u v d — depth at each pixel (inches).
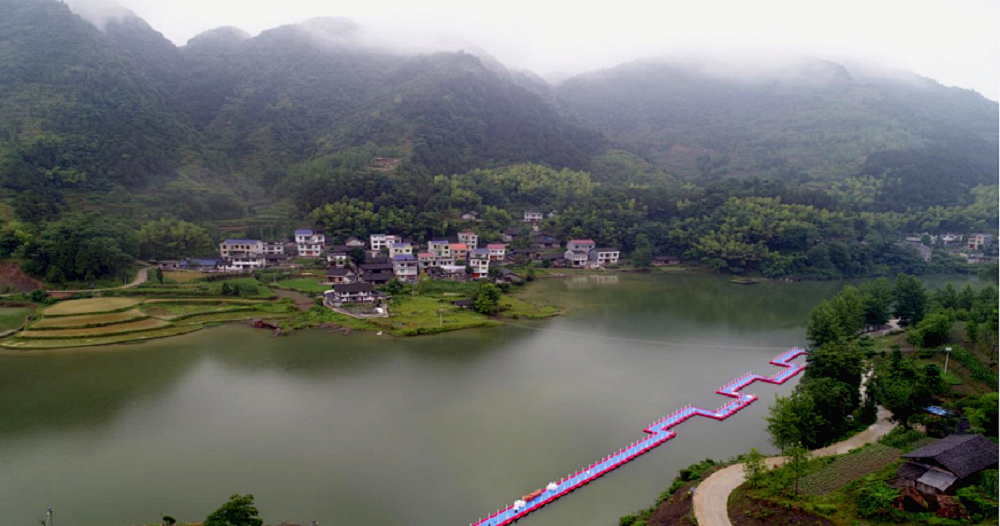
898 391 2691.9
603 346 4377.5
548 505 2226.9
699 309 5728.3
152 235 6427.2
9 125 7386.8
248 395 3319.4
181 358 3944.4
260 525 1861.5
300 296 5590.6
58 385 3435.0
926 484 1855.3
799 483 2057.1
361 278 6220.5
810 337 4001.0
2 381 3489.2
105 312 4576.8
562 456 2625.5
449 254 7278.5
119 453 2630.4
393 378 3612.2
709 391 3464.6
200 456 2605.8
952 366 3270.2
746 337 4692.4
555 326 4950.8
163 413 3063.5
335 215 7755.9
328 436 2810.0
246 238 7130.9
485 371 3764.8
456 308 5374.0
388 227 7829.7
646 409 3176.7
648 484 2383.1
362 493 2308.1
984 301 4355.3
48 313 4507.9
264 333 4564.5
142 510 2186.3
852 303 4347.9
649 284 7126.0
